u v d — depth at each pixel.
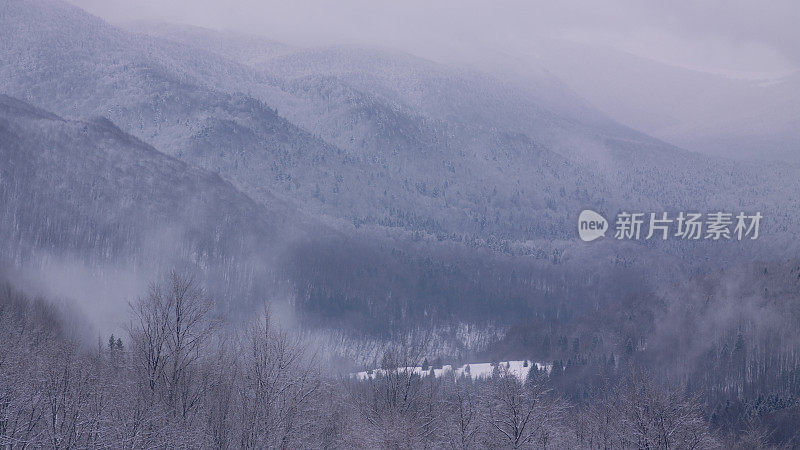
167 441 88.19
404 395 107.62
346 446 99.75
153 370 97.56
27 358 101.19
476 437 107.75
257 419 94.56
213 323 104.69
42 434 87.00
